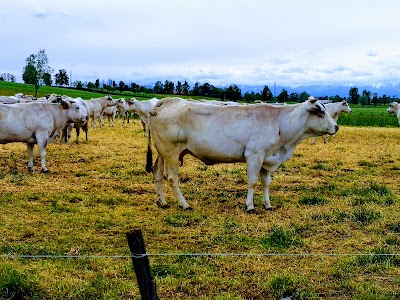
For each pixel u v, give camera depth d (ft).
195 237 25.41
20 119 40.60
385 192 35.22
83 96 231.91
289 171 45.50
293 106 32.12
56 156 51.34
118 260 21.74
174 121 30.32
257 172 30.76
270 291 18.79
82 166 45.50
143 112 84.89
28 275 19.43
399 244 24.32
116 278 19.79
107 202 32.48
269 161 31.32
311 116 31.48
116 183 38.29
